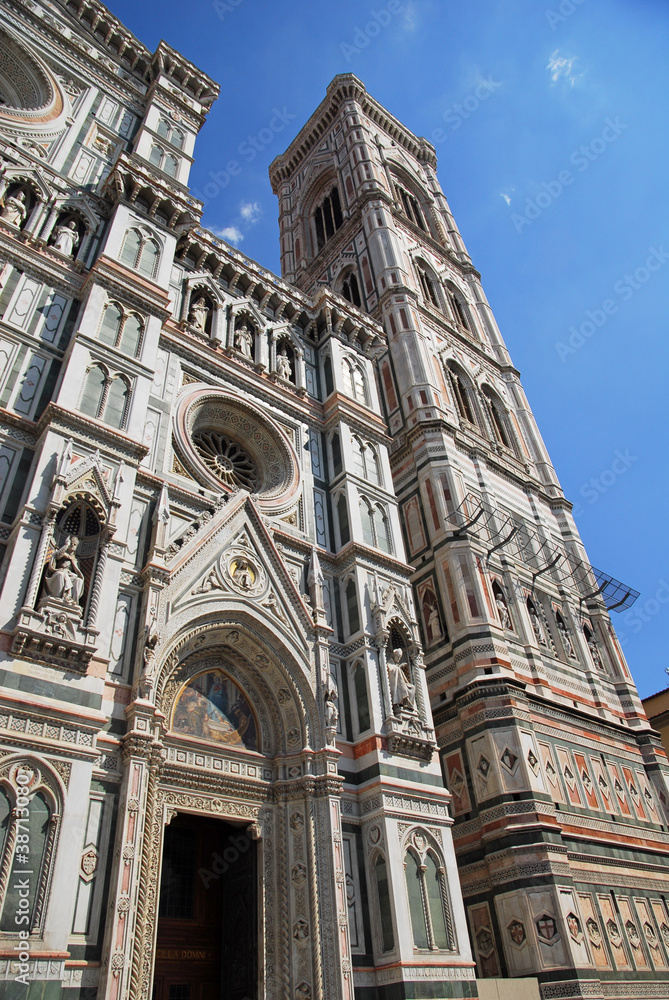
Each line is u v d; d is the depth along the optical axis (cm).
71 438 1939
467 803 2766
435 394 4306
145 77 3734
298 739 2122
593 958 2522
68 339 2291
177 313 2819
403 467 4022
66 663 1605
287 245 7038
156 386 2494
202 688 2086
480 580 3384
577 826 2889
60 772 1479
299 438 2952
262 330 3145
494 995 2014
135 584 1948
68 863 1395
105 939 1422
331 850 1920
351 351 3497
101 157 3052
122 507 1948
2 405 1977
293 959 1786
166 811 1778
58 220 2622
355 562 2620
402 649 2550
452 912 2036
